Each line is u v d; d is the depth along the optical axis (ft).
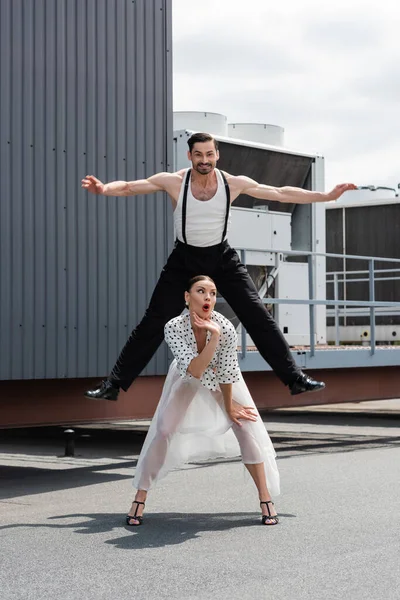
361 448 35.06
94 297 28.63
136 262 29.73
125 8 29.78
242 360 33.42
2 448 38.63
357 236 57.06
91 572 14.85
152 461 18.80
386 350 38.86
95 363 28.55
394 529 18.13
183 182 19.75
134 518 18.95
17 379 26.73
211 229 20.06
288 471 27.53
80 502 22.99
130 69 29.86
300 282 43.42
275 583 13.98
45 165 27.71
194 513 20.43
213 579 14.28
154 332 21.18
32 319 27.12
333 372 38.81
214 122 41.78
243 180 20.08
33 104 27.53
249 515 20.04
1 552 16.40
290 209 44.27
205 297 17.63
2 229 26.68
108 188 19.44
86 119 28.71
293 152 43.55
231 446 19.34
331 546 16.55
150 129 30.32
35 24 27.63
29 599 13.33
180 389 18.45
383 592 13.44
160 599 13.23
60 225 27.94
